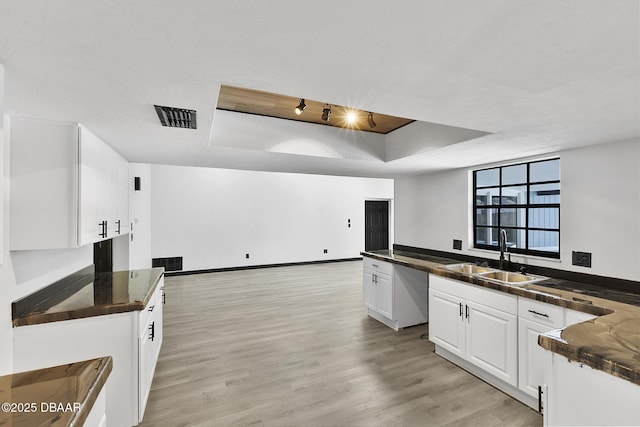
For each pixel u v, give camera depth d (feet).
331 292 17.15
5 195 5.41
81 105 5.05
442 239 12.31
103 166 7.50
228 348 10.02
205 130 6.59
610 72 3.88
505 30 2.99
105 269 12.35
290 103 7.97
